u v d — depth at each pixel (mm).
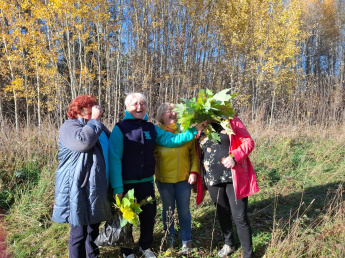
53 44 13797
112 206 2400
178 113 2525
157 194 4250
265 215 3693
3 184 4137
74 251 2320
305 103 13352
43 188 4086
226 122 2480
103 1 15406
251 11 18547
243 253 2512
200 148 2811
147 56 19234
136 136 2512
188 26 20672
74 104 2385
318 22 29391
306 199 4215
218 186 2615
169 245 2828
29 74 13930
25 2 13250
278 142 7270
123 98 16578
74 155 2221
